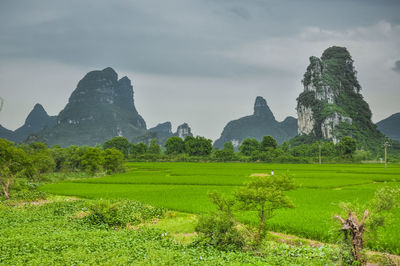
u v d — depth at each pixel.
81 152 92.00
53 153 88.06
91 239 16.27
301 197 36.09
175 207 29.97
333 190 42.62
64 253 13.80
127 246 15.52
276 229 22.09
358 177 60.38
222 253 15.16
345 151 147.88
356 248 14.20
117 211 24.83
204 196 37.31
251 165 103.69
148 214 26.33
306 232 20.55
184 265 13.03
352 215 14.67
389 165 110.00
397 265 14.98
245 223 22.94
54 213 25.97
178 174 67.81
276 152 140.62
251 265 13.45
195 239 17.88
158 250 14.73
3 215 23.55
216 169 82.94
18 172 45.94
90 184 53.84
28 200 35.75
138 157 143.62
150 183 53.31
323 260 14.62
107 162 82.75
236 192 18.20
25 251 13.98
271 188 17.33
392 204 15.59
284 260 14.52
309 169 83.00
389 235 18.92
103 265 12.70
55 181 64.25
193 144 154.75
